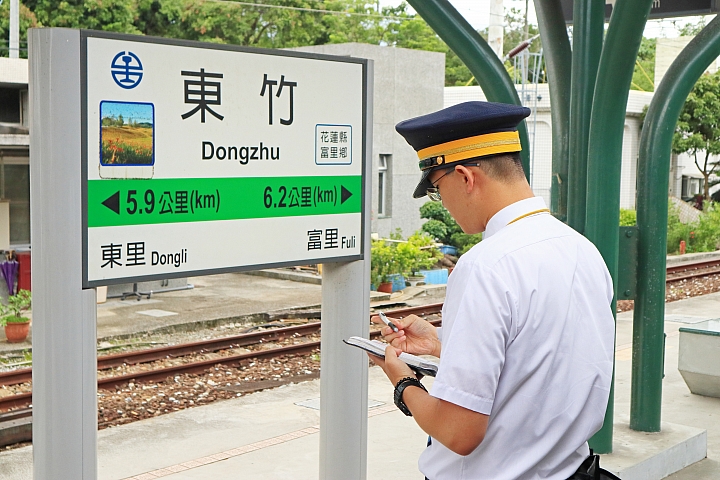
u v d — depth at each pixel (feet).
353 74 12.07
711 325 24.29
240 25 108.17
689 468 17.04
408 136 7.59
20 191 45.80
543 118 80.48
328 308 12.56
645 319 17.31
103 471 17.63
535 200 7.34
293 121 11.40
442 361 6.74
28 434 20.26
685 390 24.11
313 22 116.16
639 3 13.58
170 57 10.05
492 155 7.22
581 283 7.09
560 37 16.51
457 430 6.66
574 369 6.97
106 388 24.94
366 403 12.78
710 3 18.04
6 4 88.89
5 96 44.62
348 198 12.17
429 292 47.62
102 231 9.57
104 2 93.30
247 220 10.98
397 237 60.34
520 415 6.93
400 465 17.30
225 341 30.96
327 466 12.74
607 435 15.94
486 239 7.13
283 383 26.55
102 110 9.48
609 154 15.43
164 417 22.21
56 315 9.31
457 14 15.30
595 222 15.61
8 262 40.60
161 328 35.47
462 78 141.18
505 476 7.03
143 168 9.89
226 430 20.93
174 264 10.27
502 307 6.63
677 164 97.04
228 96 10.66
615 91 14.96
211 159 10.55
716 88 87.45
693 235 73.46
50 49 9.01
